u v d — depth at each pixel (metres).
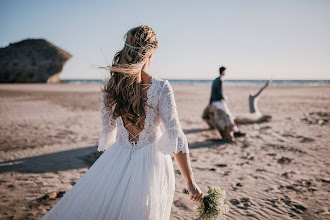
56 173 4.11
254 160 4.77
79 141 6.33
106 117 1.59
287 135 6.77
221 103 6.48
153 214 1.33
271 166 4.41
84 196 1.44
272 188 3.49
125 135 1.50
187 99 19.78
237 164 4.56
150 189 1.37
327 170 4.14
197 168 4.37
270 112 11.26
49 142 6.19
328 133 6.84
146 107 1.39
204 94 26.05
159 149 1.36
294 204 3.01
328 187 3.47
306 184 3.60
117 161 1.48
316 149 5.38
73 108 13.76
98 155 5.13
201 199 1.40
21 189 3.46
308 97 19.06
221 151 5.43
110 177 1.45
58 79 57.19
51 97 21.42
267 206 2.98
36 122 9.18
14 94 24.23
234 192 3.39
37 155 5.10
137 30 1.40
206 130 7.71
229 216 2.76
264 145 5.84
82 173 4.13
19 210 2.86
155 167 1.43
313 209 2.88
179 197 3.25
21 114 11.17
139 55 1.36
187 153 1.37
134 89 1.37
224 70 6.49
